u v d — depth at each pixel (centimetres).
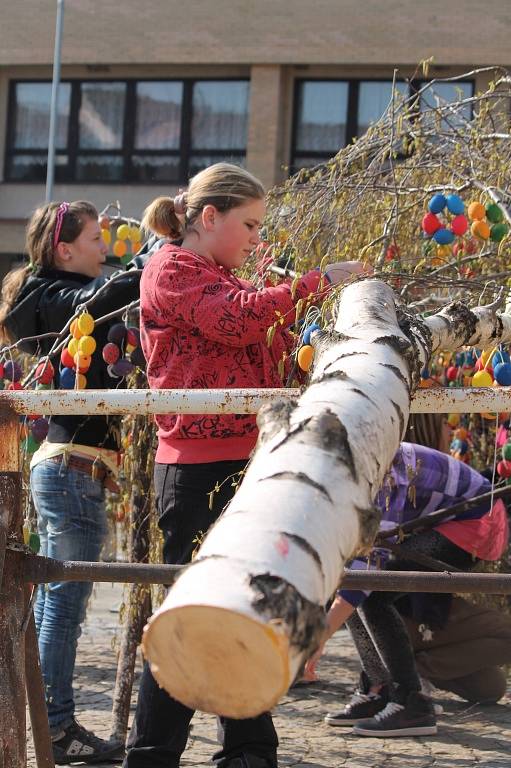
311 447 126
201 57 1653
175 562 263
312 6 1605
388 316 178
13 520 211
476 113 381
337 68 1636
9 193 1767
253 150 1647
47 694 336
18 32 1708
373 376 149
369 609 377
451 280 301
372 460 133
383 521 373
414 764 340
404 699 377
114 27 1681
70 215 372
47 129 1755
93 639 532
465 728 389
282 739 370
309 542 113
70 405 205
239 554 109
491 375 260
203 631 107
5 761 200
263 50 1631
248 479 125
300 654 109
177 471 260
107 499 417
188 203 279
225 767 258
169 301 256
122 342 340
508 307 272
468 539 383
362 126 1639
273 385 269
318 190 379
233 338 253
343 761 344
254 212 275
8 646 208
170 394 202
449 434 453
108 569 216
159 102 1716
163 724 244
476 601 454
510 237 308
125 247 429
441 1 1543
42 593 373
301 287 262
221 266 278
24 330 371
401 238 369
